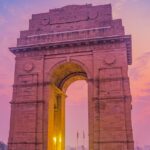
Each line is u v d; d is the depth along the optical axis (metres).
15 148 45.94
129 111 43.94
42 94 48.22
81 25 51.06
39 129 46.25
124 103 44.53
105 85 46.12
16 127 47.19
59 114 56.06
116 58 47.06
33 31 52.84
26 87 49.28
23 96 48.84
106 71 46.81
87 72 47.75
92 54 48.47
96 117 44.69
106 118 44.31
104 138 43.34
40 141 45.47
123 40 47.44
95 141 43.44
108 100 45.16
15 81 50.16
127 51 51.38
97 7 51.88
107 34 48.69
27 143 45.75
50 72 49.41
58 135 54.78
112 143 42.78
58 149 53.88
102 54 47.84
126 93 45.03
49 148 46.19
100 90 46.00
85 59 48.53
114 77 46.16
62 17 52.78
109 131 43.53
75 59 48.94
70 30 51.22
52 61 49.94
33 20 54.12
